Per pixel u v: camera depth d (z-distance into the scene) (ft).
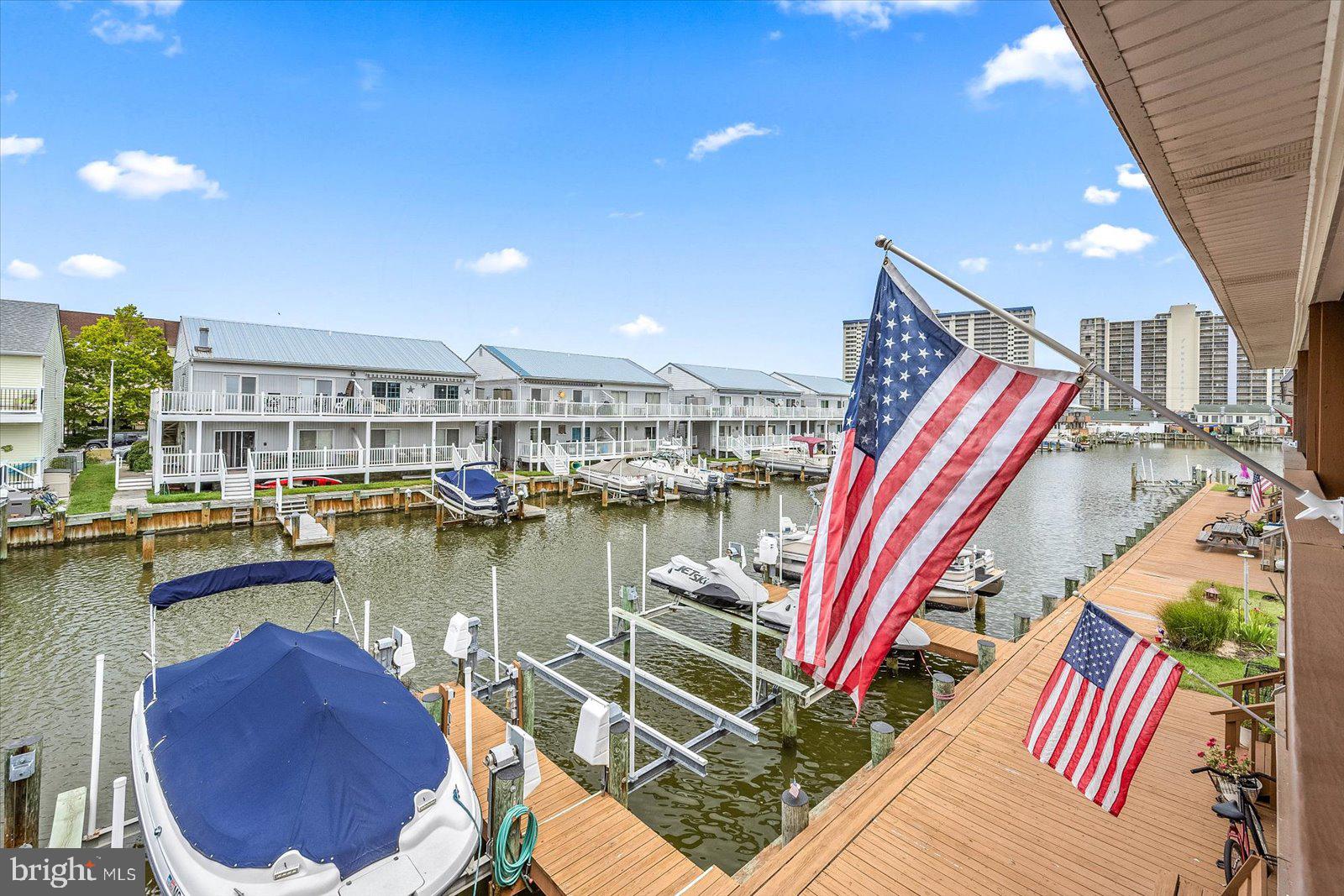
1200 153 11.01
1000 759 26.27
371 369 108.37
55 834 23.32
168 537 71.87
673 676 39.24
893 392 14.89
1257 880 16.10
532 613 50.03
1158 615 42.11
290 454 90.02
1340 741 4.89
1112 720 19.11
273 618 48.03
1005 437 13.48
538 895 21.52
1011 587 59.47
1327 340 15.14
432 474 101.65
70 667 39.06
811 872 20.30
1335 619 7.22
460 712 31.30
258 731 20.27
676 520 92.27
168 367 153.28
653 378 162.81
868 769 26.91
